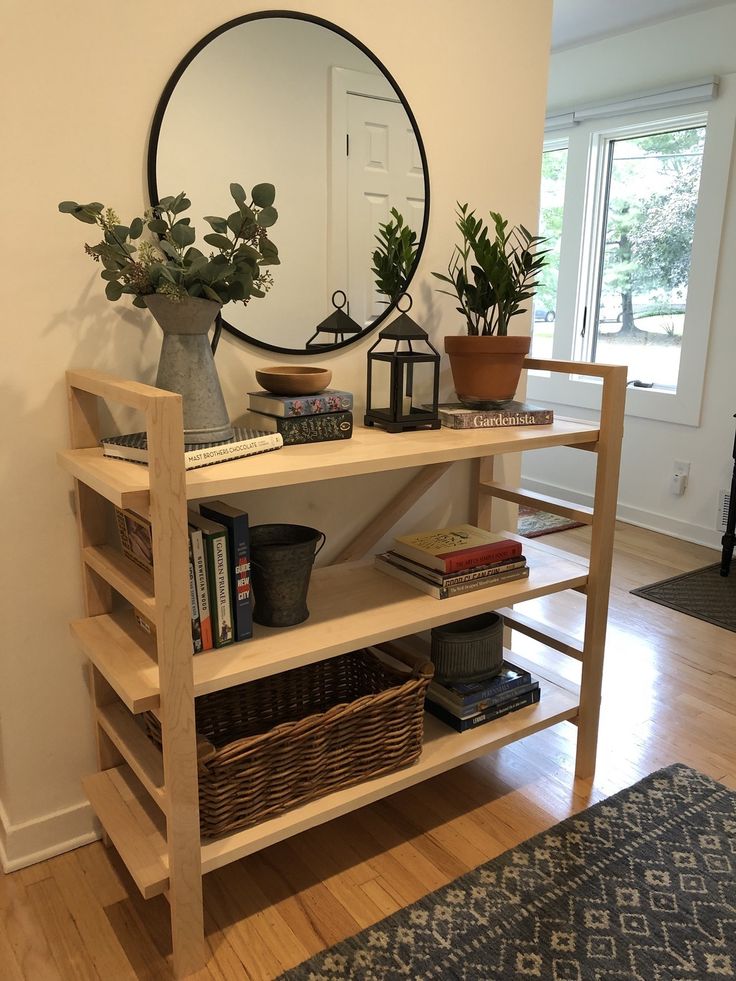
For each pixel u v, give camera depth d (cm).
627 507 386
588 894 149
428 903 147
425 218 184
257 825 138
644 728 208
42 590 150
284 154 160
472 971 132
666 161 354
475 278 176
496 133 192
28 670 152
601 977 131
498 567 170
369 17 166
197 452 126
